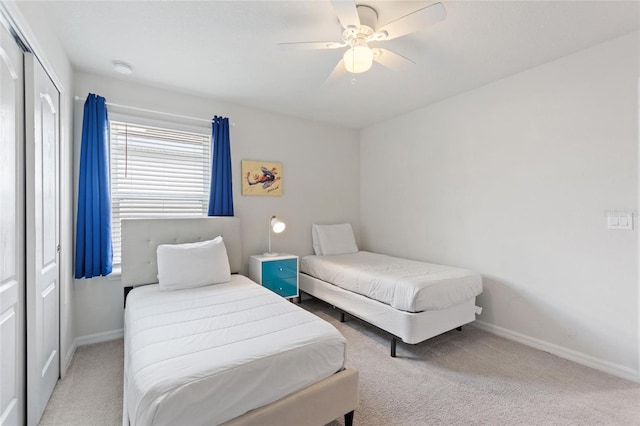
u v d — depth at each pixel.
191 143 3.11
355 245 4.08
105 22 1.88
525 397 1.87
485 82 2.82
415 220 3.62
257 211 3.53
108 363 2.25
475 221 2.99
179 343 1.44
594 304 2.22
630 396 1.87
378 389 1.96
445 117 3.25
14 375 1.44
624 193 2.08
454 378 2.08
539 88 2.50
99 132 2.53
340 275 3.04
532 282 2.57
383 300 2.54
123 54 2.28
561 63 2.37
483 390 1.94
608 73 2.13
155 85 2.84
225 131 3.19
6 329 1.36
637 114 2.02
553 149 2.42
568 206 2.35
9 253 1.39
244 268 3.44
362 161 4.40
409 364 2.28
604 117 2.16
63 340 2.08
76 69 2.50
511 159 2.70
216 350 1.37
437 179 3.36
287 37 2.06
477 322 2.98
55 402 1.79
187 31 1.99
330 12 1.80
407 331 2.29
